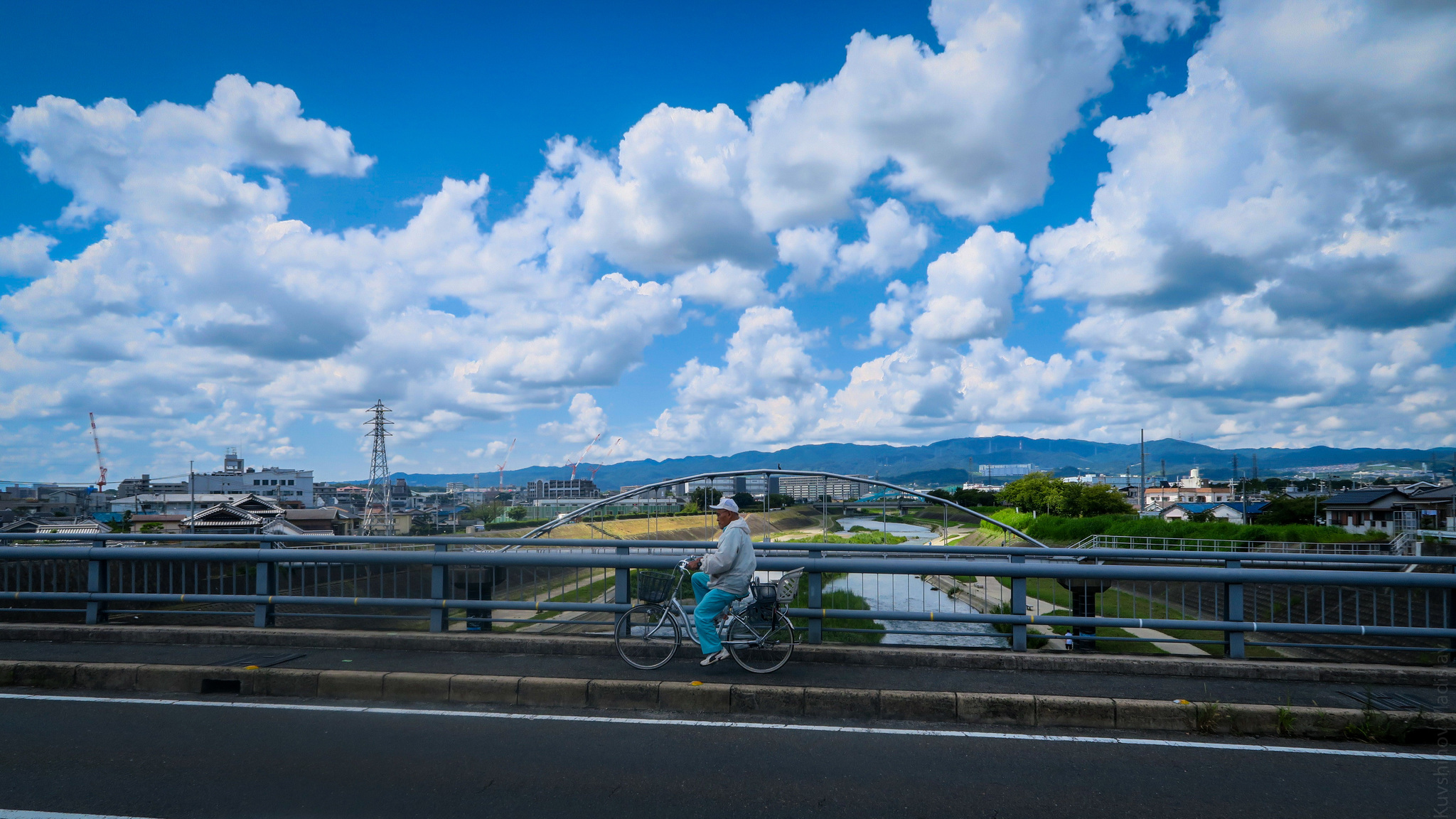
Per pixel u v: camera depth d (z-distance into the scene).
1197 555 10.16
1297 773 4.93
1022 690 6.25
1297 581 7.14
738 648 6.95
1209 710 5.76
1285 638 7.62
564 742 5.38
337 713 6.04
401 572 8.38
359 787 4.53
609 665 7.03
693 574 7.21
